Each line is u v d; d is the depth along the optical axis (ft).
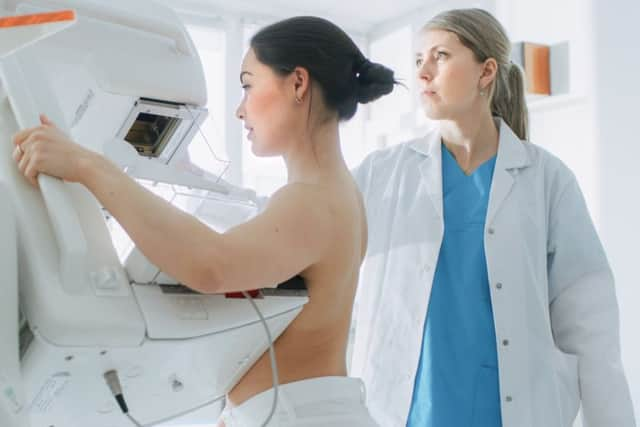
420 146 5.58
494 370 4.85
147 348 2.41
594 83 8.78
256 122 3.11
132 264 2.51
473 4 11.03
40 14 2.27
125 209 2.38
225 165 3.47
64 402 2.61
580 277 5.15
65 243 2.29
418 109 12.00
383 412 5.06
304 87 3.02
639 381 7.98
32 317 2.28
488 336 4.89
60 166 2.42
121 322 2.31
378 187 5.67
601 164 8.68
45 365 2.34
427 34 5.20
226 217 3.33
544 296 5.03
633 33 8.26
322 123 3.09
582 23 9.05
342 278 2.97
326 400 2.89
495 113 5.65
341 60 3.10
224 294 2.64
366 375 5.24
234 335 2.65
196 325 2.49
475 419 4.80
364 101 3.29
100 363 2.41
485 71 5.16
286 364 2.93
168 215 2.41
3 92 2.73
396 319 5.16
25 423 2.25
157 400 2.85
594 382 5.01
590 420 5.07
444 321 4.98
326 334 2.98
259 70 3.09
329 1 11.85
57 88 2.92
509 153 5.28
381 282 5.40
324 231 2.82
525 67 9.23
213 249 2.42
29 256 2.30
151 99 3.15
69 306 2.25
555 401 4.90
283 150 3.11
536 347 4.94
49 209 2.37
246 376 3.01
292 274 2.71
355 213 3.09
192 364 2.68
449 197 5.30
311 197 2.83
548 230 5.22
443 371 4.90
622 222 8.36
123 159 3.10
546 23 9.66
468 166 5.37
